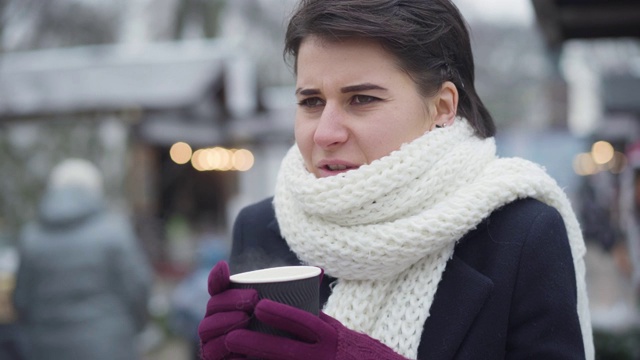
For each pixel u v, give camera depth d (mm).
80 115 10383
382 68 1627
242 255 2131
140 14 21531
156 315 10164
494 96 24234
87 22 18359
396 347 1651
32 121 10523
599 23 5723
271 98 16062
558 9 5262
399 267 1667
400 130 1649
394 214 1652
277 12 22875
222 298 1418
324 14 1609
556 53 6973
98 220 5297
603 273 11266
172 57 11914
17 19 14984
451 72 1758
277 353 1347
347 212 1647
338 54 1626
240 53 13516
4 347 5266
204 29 22500
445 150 1697
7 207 11461
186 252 14211
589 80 21672
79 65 11617
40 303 5207
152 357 8836
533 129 13727
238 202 15430
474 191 1675
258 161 15656
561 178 12820
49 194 5332
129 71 11234
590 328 1883
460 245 1765
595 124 18203
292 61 1858
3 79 11203
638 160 8141
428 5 1697
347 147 1661
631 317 6605
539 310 1660
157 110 10422
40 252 5195
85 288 5156
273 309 1335
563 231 1747
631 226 7895
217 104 12719
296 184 1715
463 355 1663
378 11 1617
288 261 1998
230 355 1404
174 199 17703
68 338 5137
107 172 11133
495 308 1675
